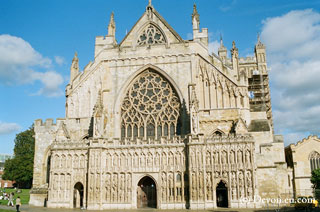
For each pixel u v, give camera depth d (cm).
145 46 7162
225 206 5991
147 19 7531
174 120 6700
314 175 7731
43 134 7225
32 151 13488
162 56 7031
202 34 7088
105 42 7375
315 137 8894
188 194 5850
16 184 14662
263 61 11500
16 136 13950
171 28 7338
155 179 6019
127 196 6028
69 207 6150
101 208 5938
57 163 6400
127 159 6200
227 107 6600
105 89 7038
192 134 5984
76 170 6309
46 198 6531
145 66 7050
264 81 10881
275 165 5912
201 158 5847
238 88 6644
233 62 6831
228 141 5906
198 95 6725
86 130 6912
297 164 8794
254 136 6222
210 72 6844
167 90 6919
